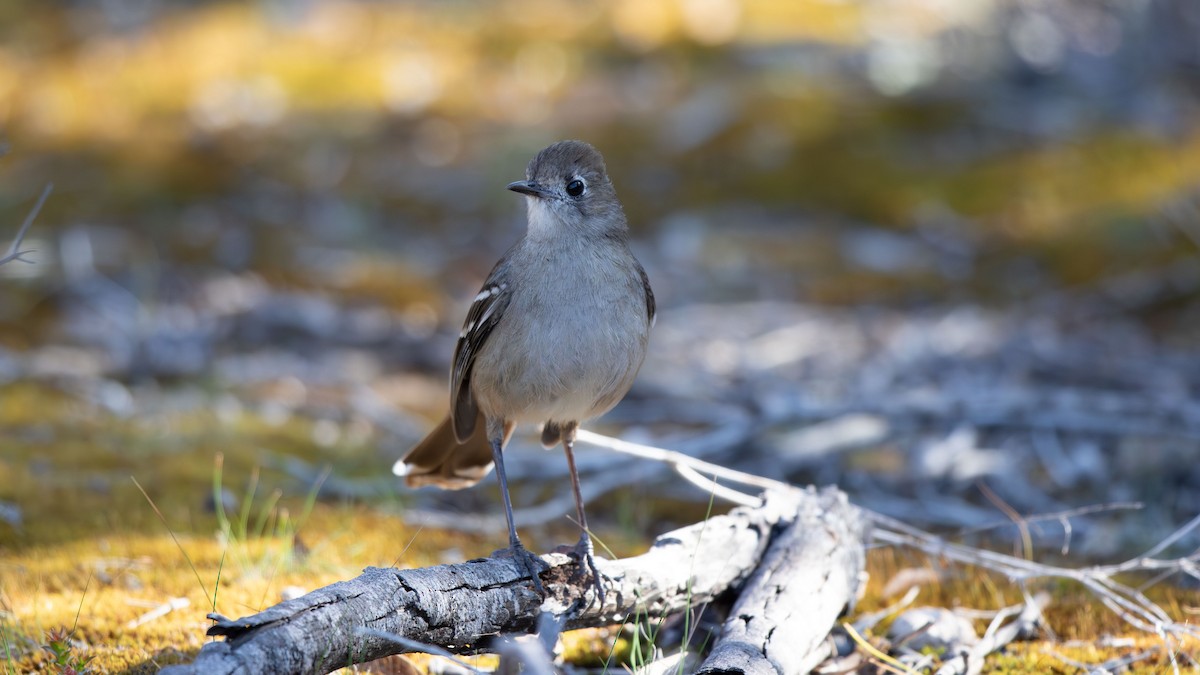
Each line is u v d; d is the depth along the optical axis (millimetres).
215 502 8922
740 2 23328
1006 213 17125
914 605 7219
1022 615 6859
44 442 10281
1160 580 7828
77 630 6328
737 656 5348
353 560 7816
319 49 22125
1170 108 20438
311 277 15828
